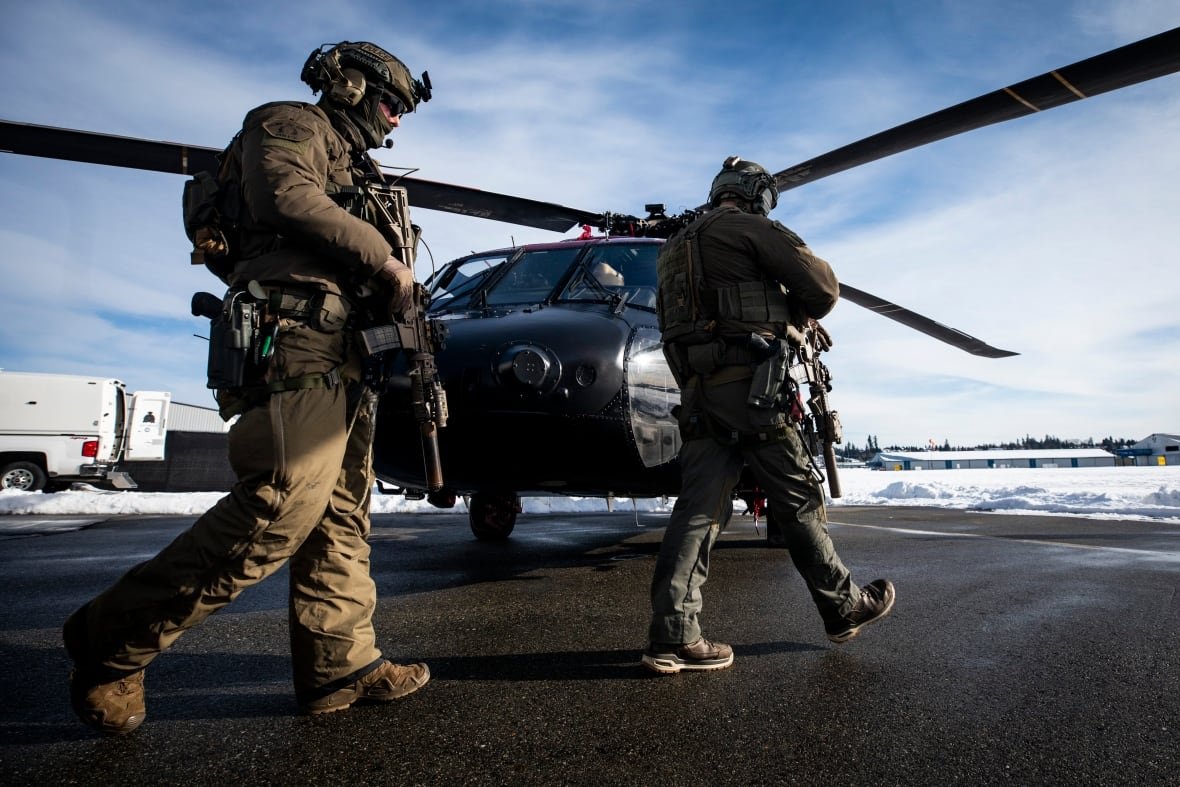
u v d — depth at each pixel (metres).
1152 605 2.79
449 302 4.37
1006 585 3.23
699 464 2.08
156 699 1.72
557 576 3.64
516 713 1.61
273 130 1.46
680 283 2.17
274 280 1.48
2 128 4.06
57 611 2.78
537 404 3.38
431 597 3.08
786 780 1.25
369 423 1.75
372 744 1.43
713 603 2.91
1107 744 1.41
